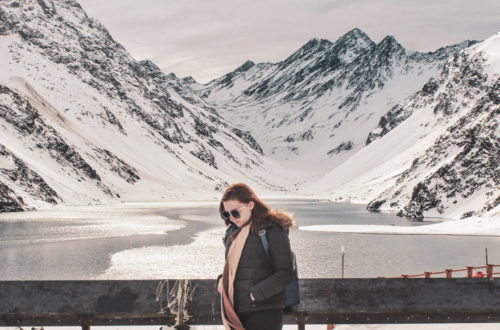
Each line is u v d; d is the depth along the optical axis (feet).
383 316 23.90
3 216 300.81
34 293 23.77
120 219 284.82
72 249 149.69
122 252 142.92
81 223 252.01
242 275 17.92
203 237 186.50
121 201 578.25
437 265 120.26
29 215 314.55
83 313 23.54
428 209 328.29
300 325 23.81
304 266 119.24
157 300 23.52
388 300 24.00
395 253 143.02
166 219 288.92
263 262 17.90
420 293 24.20
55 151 559.79
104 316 23.52
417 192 341.41
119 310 23.50
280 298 18.04
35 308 23.58
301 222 283.59
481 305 24.13
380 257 134.82
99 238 182.09
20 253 140.56
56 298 23.70
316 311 23.72
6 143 490.90
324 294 23.97
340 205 534.78
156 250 147.54
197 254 139.03
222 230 216.95
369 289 24.12
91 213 343.87
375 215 351.87
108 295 23.71
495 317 24.14
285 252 17.70
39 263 122.01
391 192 441.27
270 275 17.94
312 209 443.73
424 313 24.04
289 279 17.49
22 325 23.63
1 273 108.17
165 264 121.08
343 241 176.14
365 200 603.67
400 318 23.97
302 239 183.52
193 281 23.65
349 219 309.22
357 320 23.91
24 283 23.99
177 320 23.24
